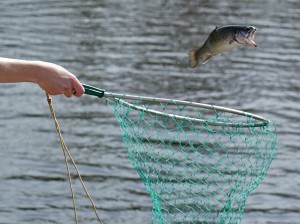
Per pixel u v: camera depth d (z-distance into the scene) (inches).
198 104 275.9
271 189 655.8
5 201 609.3
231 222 338.3
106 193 632.4
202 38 1368.1
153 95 999.0
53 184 650.8
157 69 1130.0
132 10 1624.0
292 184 667.4
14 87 973.8
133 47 1273.4
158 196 359.3
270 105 966.4
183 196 485.1
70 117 853.8
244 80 1087.6
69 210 600.1
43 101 917.8
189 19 1535.4
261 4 1728.6
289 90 1042.1
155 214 350.3
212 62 1178.0
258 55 1240.8
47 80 224.8
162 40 1336.1
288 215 606.9
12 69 222.7
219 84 1062.4
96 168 689.6
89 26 1439.5
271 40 1352.1
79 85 226.7
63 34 1357.0
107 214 595.2
